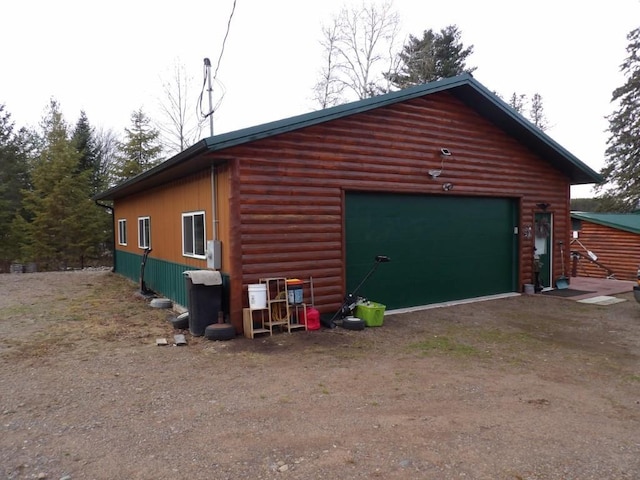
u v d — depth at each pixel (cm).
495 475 278
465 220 955
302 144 706
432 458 299
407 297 866
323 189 731
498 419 364
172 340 621
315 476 277
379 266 824
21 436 336
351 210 785
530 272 1059
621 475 278
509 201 1037
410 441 323
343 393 424
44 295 1077
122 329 694
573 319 778
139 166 2647
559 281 1122
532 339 641
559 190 1126
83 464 294
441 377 472
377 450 310
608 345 612
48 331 680
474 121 944
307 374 480
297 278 703
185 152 646
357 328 686
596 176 1112
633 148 2411
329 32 2523
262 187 668
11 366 507
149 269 1150
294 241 700
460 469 285
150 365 511
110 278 1469
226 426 351
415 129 848
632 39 2394
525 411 382
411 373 484
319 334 659
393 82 2608
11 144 2578
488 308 873
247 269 657
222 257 689
